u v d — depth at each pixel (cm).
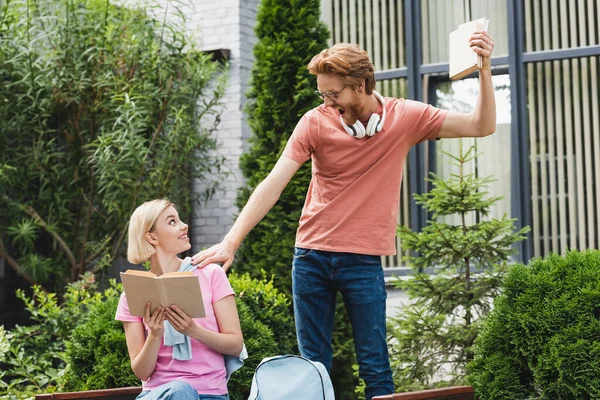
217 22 730
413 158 634
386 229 331
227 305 308
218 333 301
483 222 459
